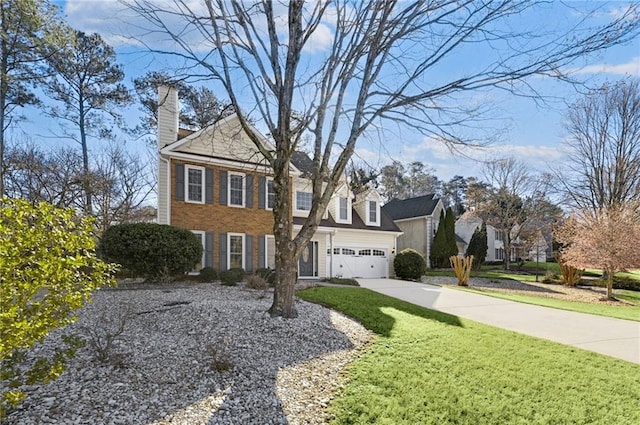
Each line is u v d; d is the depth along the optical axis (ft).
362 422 11.28
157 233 37.96
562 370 16.12
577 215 57.93
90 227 10.30
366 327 22.43
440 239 89.30
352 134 22.43
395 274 64.80
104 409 10.75
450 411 12.19
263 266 52.47
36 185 57.67
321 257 60.29
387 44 21.80
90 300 10.08
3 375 9.43
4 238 8.65
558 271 85.51
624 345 20.59
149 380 12.81
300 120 25.14
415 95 22.65
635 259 44.55
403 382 14.26
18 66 55.06
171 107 48.83
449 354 17.74
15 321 8.64
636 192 65.67
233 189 51.11
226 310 22.24
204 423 10.48
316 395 12.94
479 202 101.40
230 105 26.00
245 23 21.36
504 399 13.17
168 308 23.27
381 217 72.49
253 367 14.64
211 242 48.73
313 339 18.72
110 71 69.21
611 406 12.86
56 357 10.87
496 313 30.30
